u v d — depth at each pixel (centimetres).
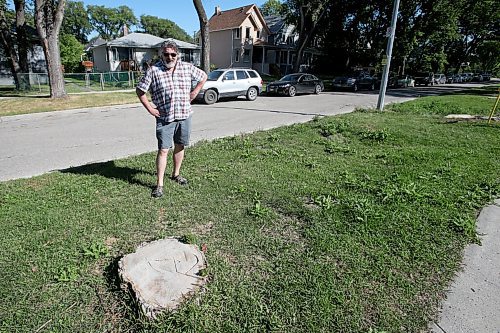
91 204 353
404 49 3142
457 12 3106
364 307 217
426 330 202
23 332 192
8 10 2102
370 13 3197
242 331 195
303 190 401
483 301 228
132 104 1345
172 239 271
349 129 781
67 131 827
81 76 1777
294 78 1889
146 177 441
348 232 305
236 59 3844
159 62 367
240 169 479
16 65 1688
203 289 221
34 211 334
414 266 260
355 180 432
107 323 201
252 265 257
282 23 4156
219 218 329
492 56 4588
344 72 3816
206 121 979
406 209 350
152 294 210
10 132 811
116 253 267
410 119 955
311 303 218
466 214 344
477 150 614
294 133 751
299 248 281
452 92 2306
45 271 242
